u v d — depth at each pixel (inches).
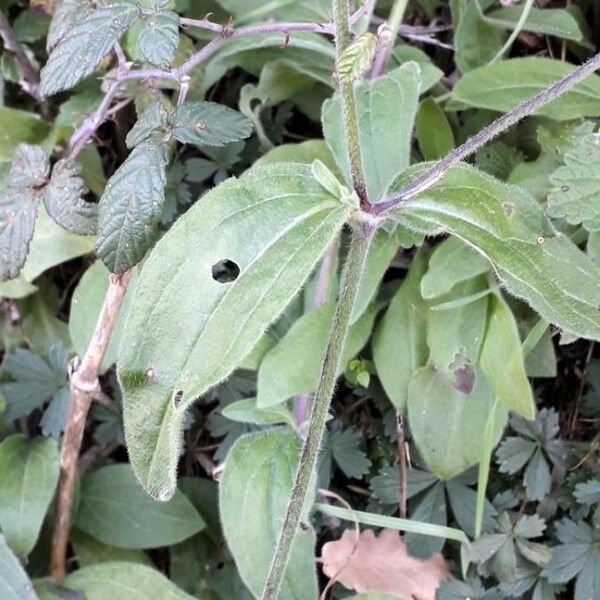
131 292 22.1
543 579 21.9
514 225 19.2
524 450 22.0
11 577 21.4
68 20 20.4
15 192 21.0
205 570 23.4
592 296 19.1
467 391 21.4
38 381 23.2
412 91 21.2
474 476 22.4
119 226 19.9
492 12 23.6
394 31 22.4
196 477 24.0
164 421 18.2
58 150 23.3
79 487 23.1
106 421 23.6
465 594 22.0
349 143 18.7
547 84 21.9
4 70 23.6
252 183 18.7
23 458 22.7
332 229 18.6
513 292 19.0
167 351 18.2
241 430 23.1
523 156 22.8
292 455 21.5
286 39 20.9
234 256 18.4
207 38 23.0
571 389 22.9
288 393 21.4
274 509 21.3
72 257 23.2
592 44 24.2
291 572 21.1
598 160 20.3
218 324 18.2
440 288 21.1
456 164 19.4
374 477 22.5
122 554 23.3
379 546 22.5
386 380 22.0
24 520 22.1
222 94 24.5
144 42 19.5
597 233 20.9
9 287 23.4
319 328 21.6
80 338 22.7
